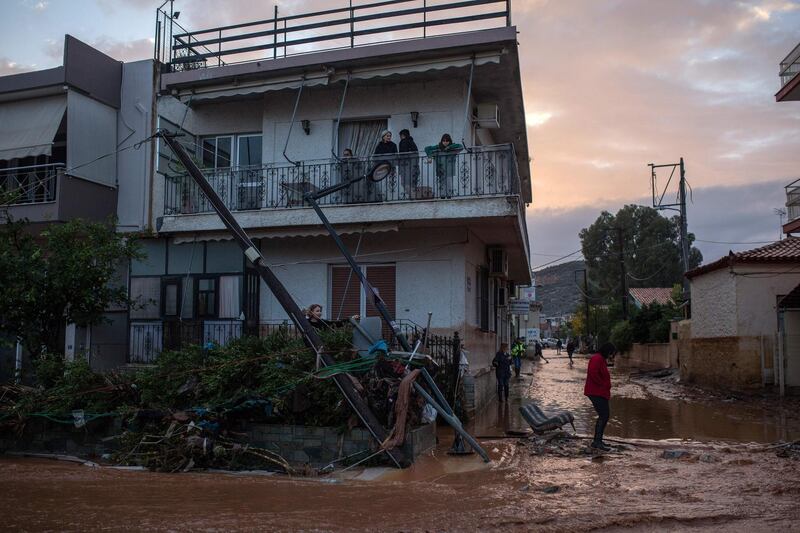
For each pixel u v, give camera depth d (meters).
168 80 16.31
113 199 17.88
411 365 10.39
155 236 16.52
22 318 12.73
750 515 6.40
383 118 16.20
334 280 16.17
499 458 9.75
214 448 9.57
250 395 9.99
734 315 21.81
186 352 11.24
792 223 22.42
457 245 15.34
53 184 17.09
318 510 6.73
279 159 16.45
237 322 15.91
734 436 12.51
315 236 15.81
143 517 6.45
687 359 26.98
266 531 5.92
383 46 14.70
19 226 13.43
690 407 18.05
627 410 17.27
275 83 15.75
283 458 9.66
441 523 6.19
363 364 9.90
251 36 16.89
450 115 15.64
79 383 11.08
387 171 11.31
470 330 16.06
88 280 12.99
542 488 7.68
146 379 10.72
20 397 11.59
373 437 9.43
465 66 14.57
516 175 15.07
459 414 13.88
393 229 14.78
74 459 10.57
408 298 15.53
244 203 16.28
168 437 9.73
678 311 35.97
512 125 19.33
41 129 17.06
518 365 30.52
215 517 6.44
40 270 12.56
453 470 8.96
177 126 17.09
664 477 8.25
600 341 54.09
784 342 20.75
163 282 16.64
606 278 74.00
